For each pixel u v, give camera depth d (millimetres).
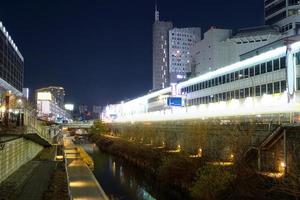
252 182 43594
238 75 91938
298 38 94375
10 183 47969
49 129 120375
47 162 72438
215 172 47719
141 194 67562
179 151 80188
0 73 141875
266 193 41000
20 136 61000
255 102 82625
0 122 61094
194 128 76438
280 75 76188
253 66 85688
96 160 116125
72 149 130125
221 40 170250
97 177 85000
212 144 67438
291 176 40656
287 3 154500
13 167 56969
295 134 43188
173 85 131250
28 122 63812
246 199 42500
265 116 73250
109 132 197750
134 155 100188
